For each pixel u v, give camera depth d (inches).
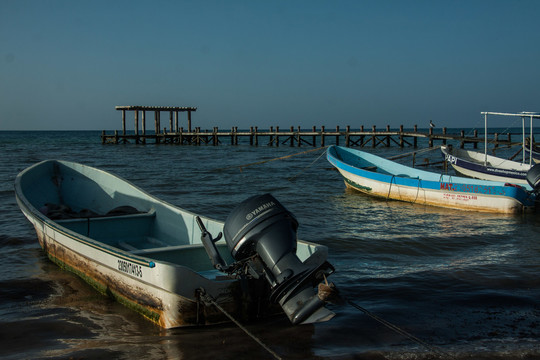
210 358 182.4
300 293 185.5
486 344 195.5
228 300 206.8
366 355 184.9
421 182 561.3
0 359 182.4
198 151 1684.3
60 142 2534.5
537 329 210.7
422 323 218.2
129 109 2075.5
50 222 296.7
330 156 677.9
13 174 876.0
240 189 695.1
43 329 211.5
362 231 414.9
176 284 198.1
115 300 242.8
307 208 539.2
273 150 1732.3
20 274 290.0
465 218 481.7
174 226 313.9
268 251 192.4
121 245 307.1
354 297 251.9
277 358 169.2
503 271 293.6
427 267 304.8
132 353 186.5
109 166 1071.6
